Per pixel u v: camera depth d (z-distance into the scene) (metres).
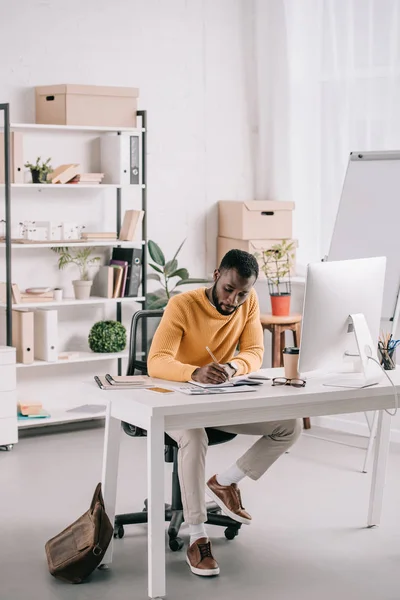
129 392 3.32
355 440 5.57
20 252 5.81
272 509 4.28
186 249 6.48
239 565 3.61
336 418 5.86
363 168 5.30
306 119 6.31
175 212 6.41
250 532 3.98
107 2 6.01
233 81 6.58
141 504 4.31
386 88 5.75
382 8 5.72
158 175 6.32
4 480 4.75
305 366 3.39
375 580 3.47
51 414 5.76
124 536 3.92
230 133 6.59
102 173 6.00
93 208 6.07
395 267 5.00
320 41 6.14
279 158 6.50
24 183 5.54
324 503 4.37
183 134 6.40
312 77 6.23
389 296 5.01
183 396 3.25
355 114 5.95
